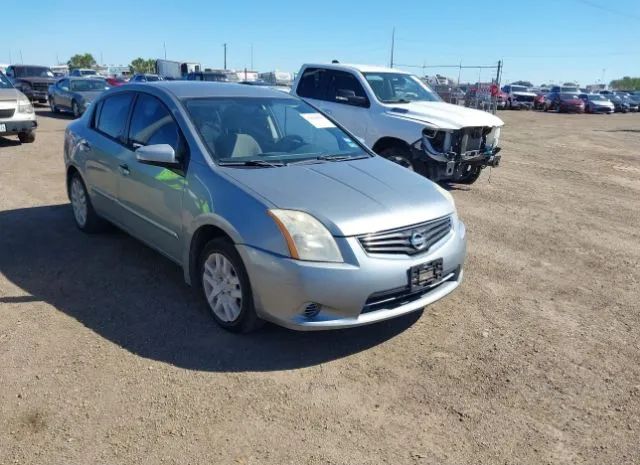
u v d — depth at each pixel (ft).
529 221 24.31
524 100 129.80
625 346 13.23
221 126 14.73
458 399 10.88
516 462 9.24
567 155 47.50
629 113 140.15
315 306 11.53
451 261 13.00
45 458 8.91
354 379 11.40
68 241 19.03
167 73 123.13
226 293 12.84
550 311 14.99
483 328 13.82
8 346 12.14
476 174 31.27
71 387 10.75
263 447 9.34
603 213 26.27
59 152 37.22
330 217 11.66
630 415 10.59
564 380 11.68
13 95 38.83
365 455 9.25
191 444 9.33
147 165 15.05
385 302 12.01
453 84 78.79
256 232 11.70
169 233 14.43
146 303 14.46
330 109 30.30
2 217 21.71
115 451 9.11
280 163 14.17
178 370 11.46
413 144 26.68
